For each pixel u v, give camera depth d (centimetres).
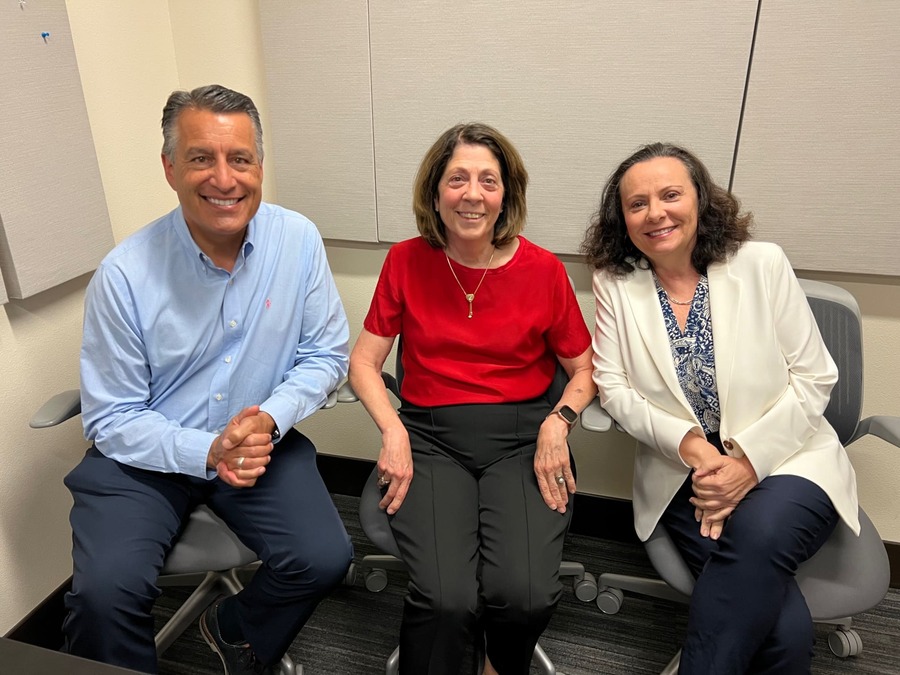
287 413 141
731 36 153
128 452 137
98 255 167
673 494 140
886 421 144
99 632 124
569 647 171
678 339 145
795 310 142
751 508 129
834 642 167
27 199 146
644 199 138
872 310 170
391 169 182
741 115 159
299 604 139
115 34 172
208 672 163
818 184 160
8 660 88
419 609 131
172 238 140
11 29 139
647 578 179
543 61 163
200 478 144
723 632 123
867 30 146
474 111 172
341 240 196
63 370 167
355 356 160
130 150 181
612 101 163
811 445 142
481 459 150
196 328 141
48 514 168
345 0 170
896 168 154
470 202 138
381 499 148
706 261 146
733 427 140
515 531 136
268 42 179
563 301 153
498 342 150
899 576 190
